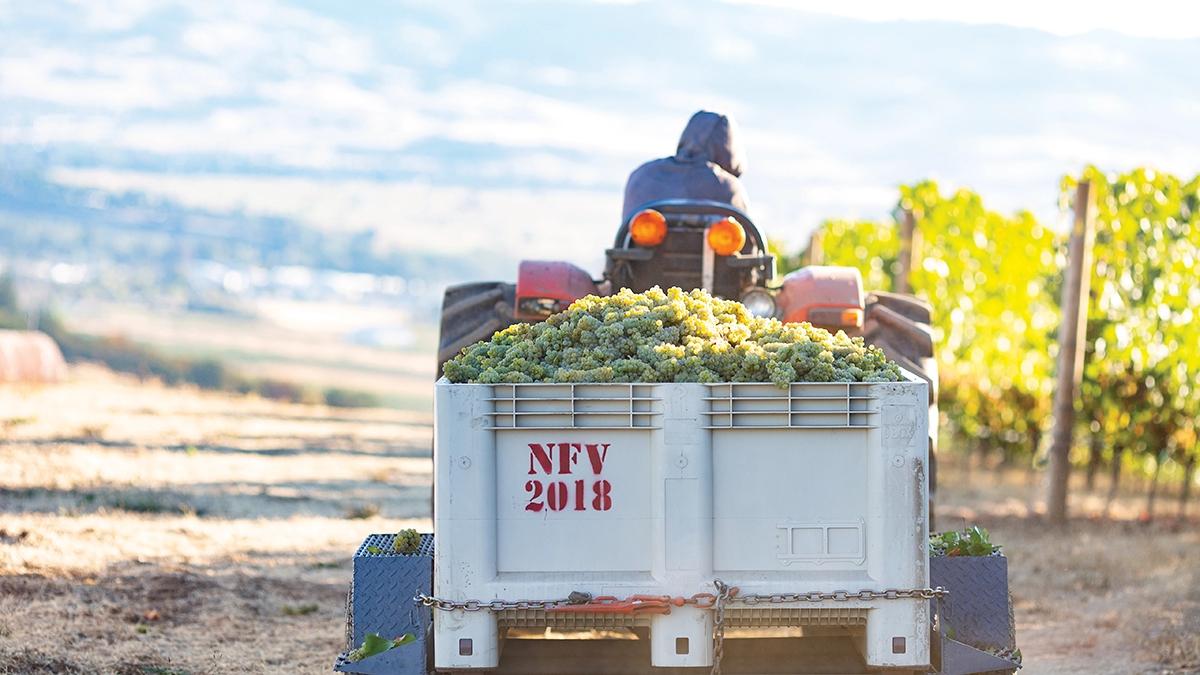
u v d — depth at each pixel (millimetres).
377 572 5133
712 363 4836
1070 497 15719
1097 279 14328
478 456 4570
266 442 15516
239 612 7758
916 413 4605
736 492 4621
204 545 9398
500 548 4605
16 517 9633
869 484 4633
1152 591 9203
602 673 4781
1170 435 13977
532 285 7059
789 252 22891
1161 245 14250
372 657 4754
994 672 5098
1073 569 10289
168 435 15016
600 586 4590
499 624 4680
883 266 20406
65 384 22688
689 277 7320
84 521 9719
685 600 4570
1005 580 5223
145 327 141625
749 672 4785
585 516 4605
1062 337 12547
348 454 15141
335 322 171375
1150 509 13633
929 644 4664
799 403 4605
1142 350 14188
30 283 161250
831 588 4609
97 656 6664
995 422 17391
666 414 4574
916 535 4609
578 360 4980
